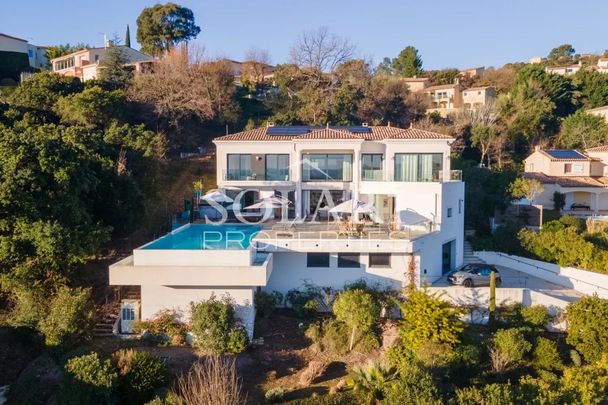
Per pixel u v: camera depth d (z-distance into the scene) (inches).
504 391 697.6
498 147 2412.6
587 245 1338.6
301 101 2513.5
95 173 1175.6
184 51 2456.9
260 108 2603.3
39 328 888.9
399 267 1098.1
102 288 1103.6
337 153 1449.3
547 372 862.5
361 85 2677.2
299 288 1098.1
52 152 1003.9
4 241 905.5
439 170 1405.0
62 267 971.3
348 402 723.4
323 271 1098.1
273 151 1456.7
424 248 1154.7
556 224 1587.1
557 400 719.1
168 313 942.4
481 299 1066.7
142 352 786.2
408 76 4178.2
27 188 954.1
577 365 893.2
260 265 925.2
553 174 2194.9
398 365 823.1
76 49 3304.6
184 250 923.4
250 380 820.6
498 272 1275.8
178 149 2046.0
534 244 1411.2
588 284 1243.2
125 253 1288.1
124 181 1312.7
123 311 959.0
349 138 1393.9
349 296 954.7
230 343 878.4
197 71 2313.0
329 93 2568.9
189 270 905.5
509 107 2795.3
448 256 1344.7
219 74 2384.4
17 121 1588.3
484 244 1488.7
